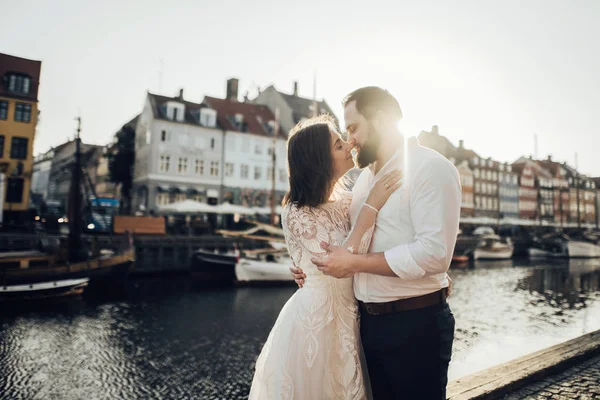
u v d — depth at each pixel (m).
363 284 1.76
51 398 9.09
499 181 71.00
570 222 86.56
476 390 3.02
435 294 1.67
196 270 25.61
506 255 46.66
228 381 10.17
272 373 1.87
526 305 20.20
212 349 12.52
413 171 1.58
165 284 23.97
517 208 74.56
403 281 1.66
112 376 10.36
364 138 1.73
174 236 29.72
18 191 33.75
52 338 13.20
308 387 1.82
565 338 14.26
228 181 41.81
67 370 10.66
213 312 17.31
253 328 14.98
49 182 71.88
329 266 1.58
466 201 63.59
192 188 39.78
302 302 1.88
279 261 25.77
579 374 3.66
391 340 1.69
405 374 1.69
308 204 1.87
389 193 1.65
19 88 34.50
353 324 1.91
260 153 44.12
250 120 45.72
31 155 34.31
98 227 28.52
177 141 39.16
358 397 1.83
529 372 3.43
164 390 9.61
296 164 1.89
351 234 1.68
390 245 1.65
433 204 1.51
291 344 1.86
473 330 15.27
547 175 84.06
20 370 10.57
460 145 69.25
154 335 13.86
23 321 15.01
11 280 18.03
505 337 14.30
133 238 26.55
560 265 41.22
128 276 24.48
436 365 1.67
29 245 23.73
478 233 57.38
